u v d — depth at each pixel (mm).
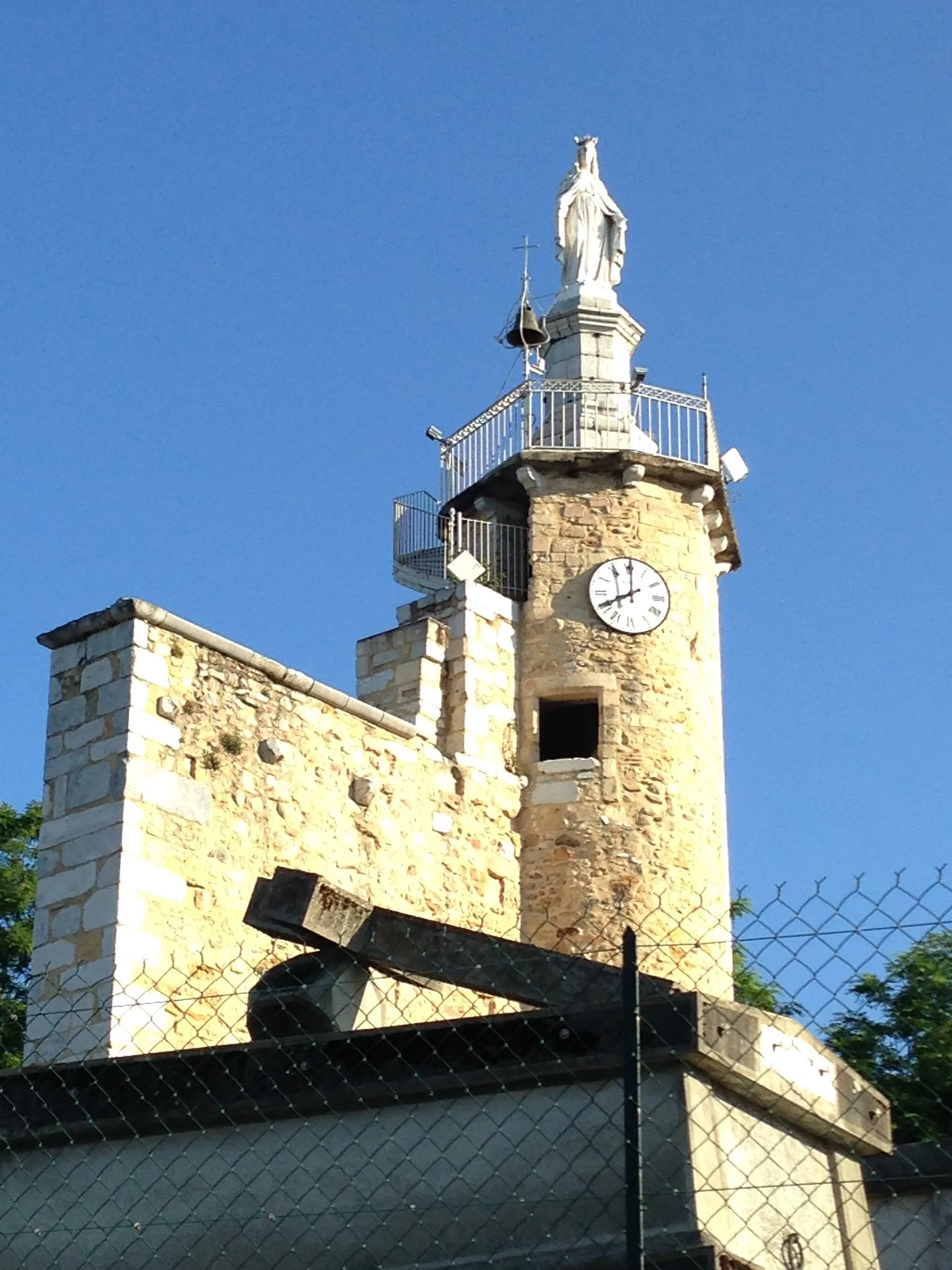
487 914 20969
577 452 23094
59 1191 9000
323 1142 8594
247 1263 8492
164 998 16188
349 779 19312
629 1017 7570
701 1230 7711
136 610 17125
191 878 16891
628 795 21859
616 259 25391
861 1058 9609
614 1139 8039
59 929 16391
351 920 9250
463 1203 8211
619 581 22766
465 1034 8438
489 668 22078
